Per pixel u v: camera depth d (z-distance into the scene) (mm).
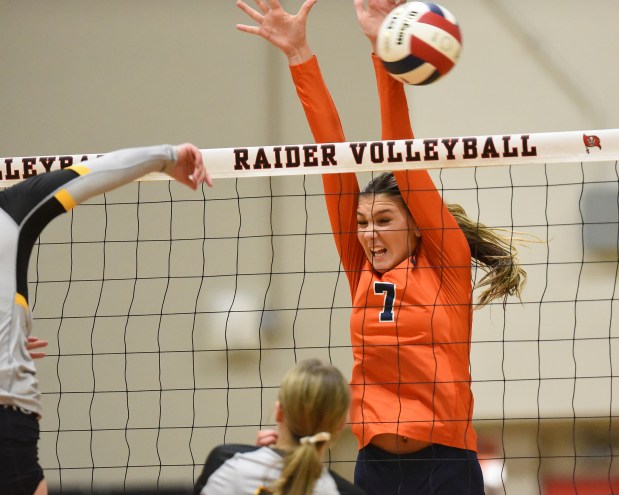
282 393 6145
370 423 8633
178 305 17547
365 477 8703
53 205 6555
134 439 17359
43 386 17547
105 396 17469
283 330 17328
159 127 17922
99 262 17625
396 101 8938
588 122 17281
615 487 16703
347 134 17500
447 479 8508
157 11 18234
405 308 8797
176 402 17406
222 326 17406
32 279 17719
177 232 17594
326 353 17203
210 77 17984
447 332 8695
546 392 17156
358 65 17688
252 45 18016
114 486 17125
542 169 17297
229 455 6242
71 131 18016
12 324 6293
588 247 17094
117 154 6887
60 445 17406
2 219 6453
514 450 17094
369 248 9086
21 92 18141
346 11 17859
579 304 17141
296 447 6102
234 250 17578
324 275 17375
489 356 17266
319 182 17547
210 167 8797
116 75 18109
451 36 8094
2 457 6098
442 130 17406
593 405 17047
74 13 18281
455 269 8812
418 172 8805
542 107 17438
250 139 17781
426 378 8617
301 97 9391
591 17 17547
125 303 17594
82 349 17578
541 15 17609
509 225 17266
